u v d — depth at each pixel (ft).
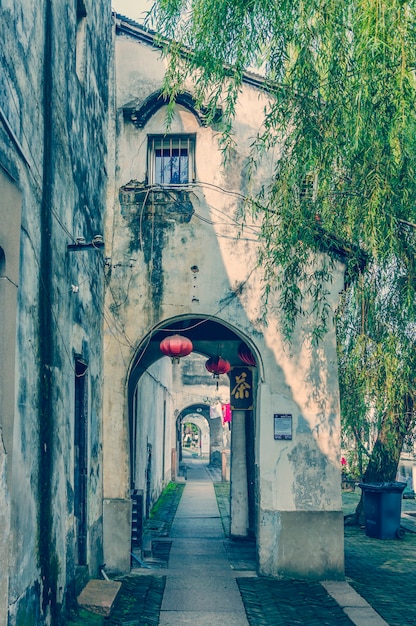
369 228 21.45
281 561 29.91
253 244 32.24
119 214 32.65
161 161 33.40
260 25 23.08
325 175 23.26
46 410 19.34
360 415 31.42
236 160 32.78
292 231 24.03
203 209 32.58
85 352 26.61
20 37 17.38
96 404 29.32
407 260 24.45
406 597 26.94
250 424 41.01
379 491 42.37
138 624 22.38
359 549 38.50
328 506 30.42
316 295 27.40
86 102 27.58
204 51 23.99
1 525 14.84
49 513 19.35
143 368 39.96
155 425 60.59
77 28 27.20
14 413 15.98
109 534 30.25
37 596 17.76
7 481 15.12
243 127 32.96
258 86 32.99
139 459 44.91
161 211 32.60
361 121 20.58
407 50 20.40
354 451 47.62
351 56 22.21
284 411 31.14
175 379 97.60
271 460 30.73
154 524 46.70
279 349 31.55
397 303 27.25
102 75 31.76
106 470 30.78
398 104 20.27
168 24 24.63
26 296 17.53
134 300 32.07
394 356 26.27
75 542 24.13
